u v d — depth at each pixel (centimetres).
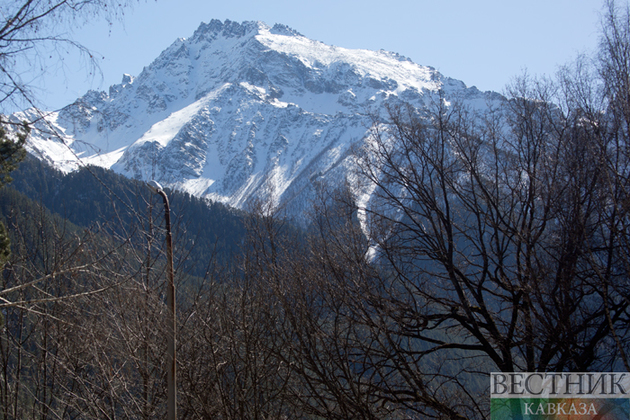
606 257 1038
